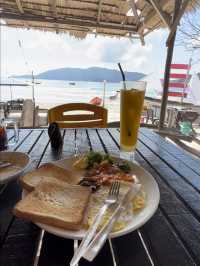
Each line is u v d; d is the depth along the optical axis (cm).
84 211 50
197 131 463
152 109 554
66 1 302
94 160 82
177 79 482
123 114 95
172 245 47
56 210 50
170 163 96
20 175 71
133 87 94
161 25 327
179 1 269
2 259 43
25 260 43
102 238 43
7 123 144
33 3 312
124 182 65
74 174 73
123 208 53
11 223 53
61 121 177
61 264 42
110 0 293
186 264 43
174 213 59
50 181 61
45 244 47
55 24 371
